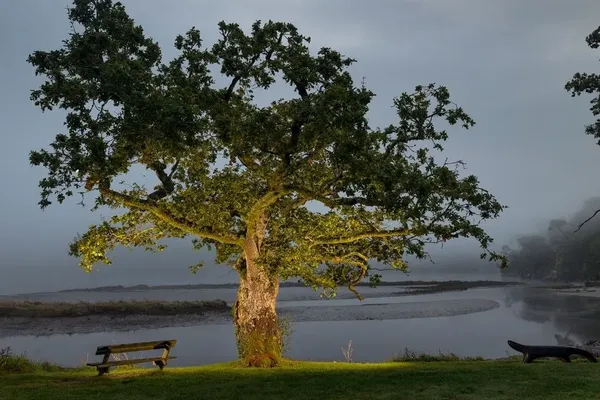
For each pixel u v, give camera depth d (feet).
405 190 51.03
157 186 59.77
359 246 65.05
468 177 55.36
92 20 49.62
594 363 52.42
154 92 46.29
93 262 59.52
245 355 58.80
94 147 40.91
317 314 181.37
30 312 166.50
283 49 53.93
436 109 55.01
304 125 50.24
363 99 48.49
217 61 55.31
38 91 42.96
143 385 41.93
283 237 61.82
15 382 45.03
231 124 51.13
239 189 58.80
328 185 54.75
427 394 36.42
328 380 43.27
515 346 56.24
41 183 41.65
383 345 111.86
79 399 36.19
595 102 92.43
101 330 141.69
